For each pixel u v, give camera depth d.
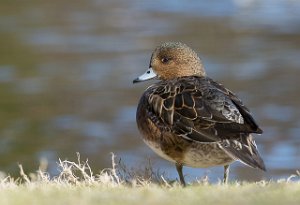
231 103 8.11
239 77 22.89
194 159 8.16
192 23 29.95
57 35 27.88
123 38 27.41
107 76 23.02
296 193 6.91
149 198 6.78
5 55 25.44
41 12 31.42
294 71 23.28
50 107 20.44
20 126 19.39
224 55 25.42
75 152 17.48
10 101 21.14
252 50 25.89
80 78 22.91
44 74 23.41
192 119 8.09
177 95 8.32
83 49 26.02
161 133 8.34
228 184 7.91
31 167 16.58
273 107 20.12
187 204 6.55
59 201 6.72
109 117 19.70
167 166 15.48
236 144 7.83
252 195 6.86
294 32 28.19
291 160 16.42
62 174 9.06
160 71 9.45
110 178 8.77
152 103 8.46
